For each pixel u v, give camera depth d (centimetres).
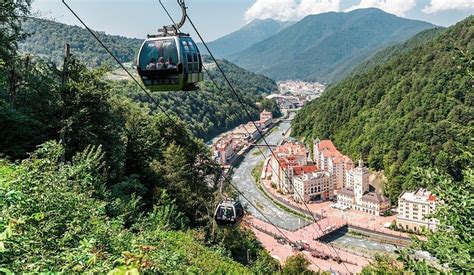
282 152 12938
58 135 2983
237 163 14025
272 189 11550
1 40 3019
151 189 4003
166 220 3319
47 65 3100
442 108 10069
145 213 3572
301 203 10750
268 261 5050
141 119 4684
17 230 916
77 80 3009
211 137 14712
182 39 1570
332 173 11412
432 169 1054
